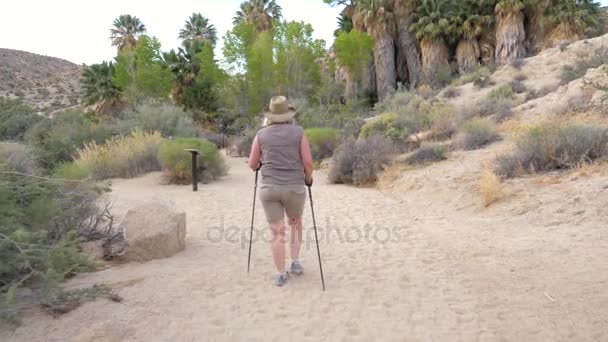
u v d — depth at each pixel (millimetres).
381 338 3564
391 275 4840
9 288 3639
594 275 4363
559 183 7406
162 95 36031
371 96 37031
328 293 4379
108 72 38969
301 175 4527
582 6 31344
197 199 9148
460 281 4633
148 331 3646
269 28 47562
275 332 3668
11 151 8172
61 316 3787
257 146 4562
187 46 40281
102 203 8203
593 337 3424
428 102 22422
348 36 33688
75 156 14148
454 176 9367
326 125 21547
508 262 4977
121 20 51406
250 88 35000
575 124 9266
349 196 9594
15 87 75062
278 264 4559
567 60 22500
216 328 3719
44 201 4609
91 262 4539
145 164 12938
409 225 6969
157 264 5105
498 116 14711
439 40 33375
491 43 32594
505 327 3670
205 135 26469
